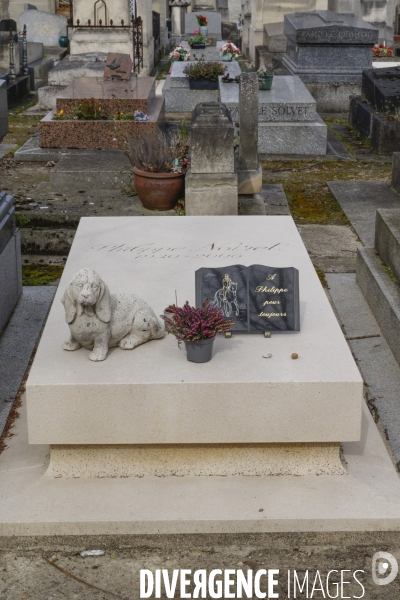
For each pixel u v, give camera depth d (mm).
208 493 4133
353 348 5930
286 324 4598
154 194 8320
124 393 4039
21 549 3982
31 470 4355
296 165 11828
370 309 6574
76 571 3832
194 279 5262
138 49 17281
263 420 4113
